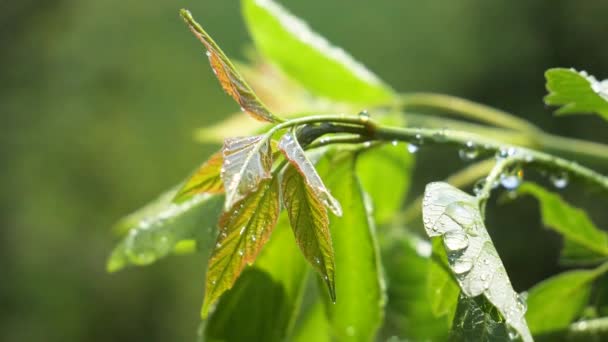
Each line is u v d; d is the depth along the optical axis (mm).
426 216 331
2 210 2104
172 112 2115
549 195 419
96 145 2125
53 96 2197
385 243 472
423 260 467
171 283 2096
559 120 2115
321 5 2141
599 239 418
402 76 2121
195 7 2125
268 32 522
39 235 2082
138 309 2066
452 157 1914
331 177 383
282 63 529
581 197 1779
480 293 319
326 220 324
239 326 396
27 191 2115
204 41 336
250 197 328
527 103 2170
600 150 496
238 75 340
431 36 2182
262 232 329
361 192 386
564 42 2225
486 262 324
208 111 2100
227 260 328
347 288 400
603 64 2199
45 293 2033
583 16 2211
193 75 2164
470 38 2195
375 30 2156
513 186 378
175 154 2094
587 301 411
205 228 385
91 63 2217
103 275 2080
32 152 2156
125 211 2082
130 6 2270
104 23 2266
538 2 2244
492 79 2186
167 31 2225
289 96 536
